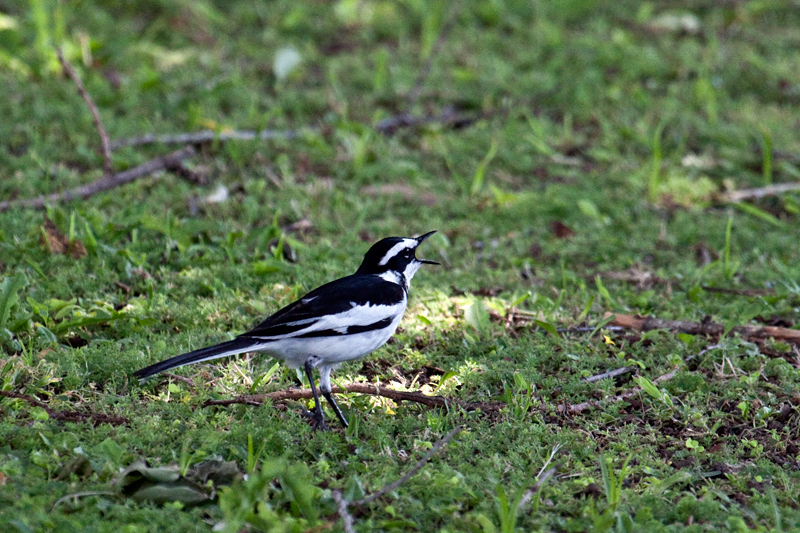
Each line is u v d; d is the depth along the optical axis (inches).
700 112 761.6
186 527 273.6
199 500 290.4
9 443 315.9
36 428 319.6
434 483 306.3
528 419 358.9
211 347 337.1
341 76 796.0
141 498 289.4
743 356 417.4
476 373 389.1
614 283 510.3
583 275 518.3
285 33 884.0
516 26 915.4
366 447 333.1
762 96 806.5
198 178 597.9
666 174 657.6
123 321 416.2
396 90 763.4
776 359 404.8
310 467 317.4
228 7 924.0
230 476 301.7
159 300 433.7
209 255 486.9
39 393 355.9
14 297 394.0
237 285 461.7
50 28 796.6
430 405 366.6
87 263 470.9
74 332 407.5
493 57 839.1
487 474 315.0
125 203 552.7
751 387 384.2
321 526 274.2
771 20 969.5
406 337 426.0
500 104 762.2
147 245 497.4
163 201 561.6
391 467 315.6
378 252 403.9
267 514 266.8
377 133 690.2
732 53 871.1
